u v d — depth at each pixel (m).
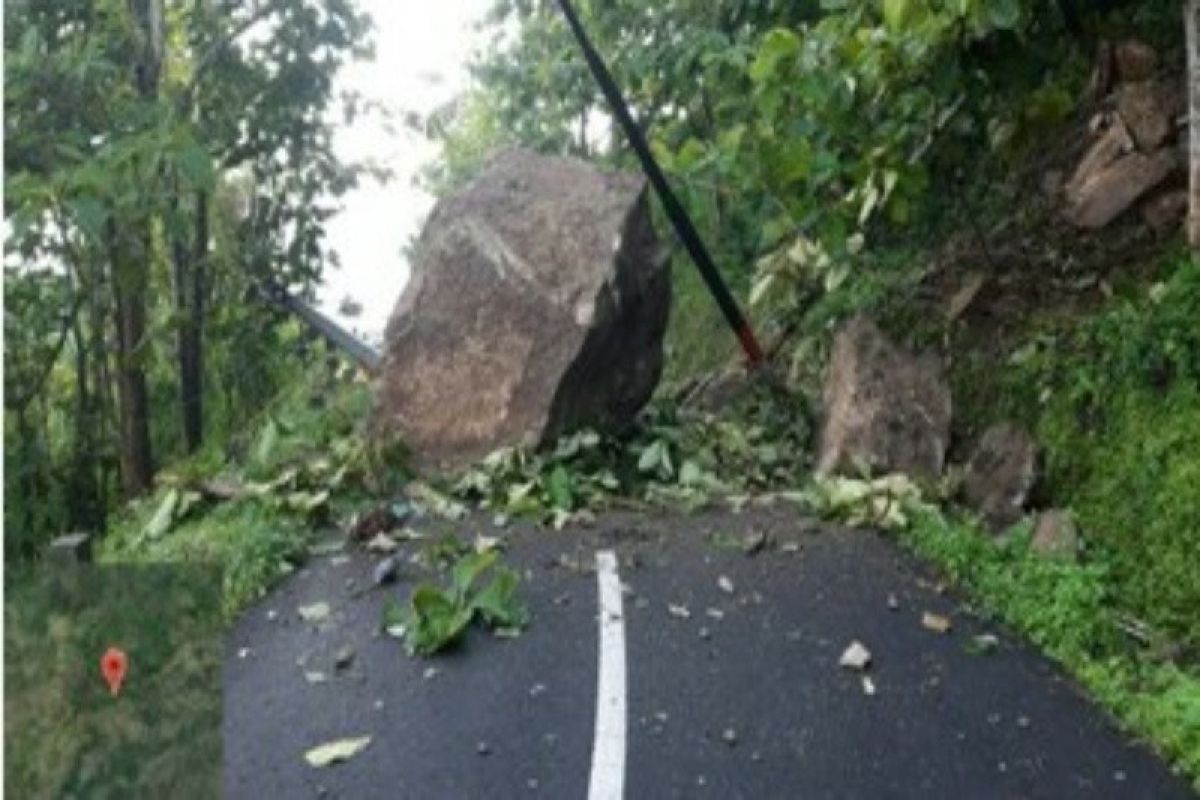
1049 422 7.62
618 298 9.02
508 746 5.05
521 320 8.95
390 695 5.48
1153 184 8.50
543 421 8.70
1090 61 9.66
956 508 7.72
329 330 12.61
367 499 8.29
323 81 12.30
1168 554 6.35
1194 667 5.77
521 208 9.41
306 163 12.73
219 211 12.76
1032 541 7.07
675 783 4.80
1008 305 8.58
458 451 8.80
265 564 6.97
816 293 10.57
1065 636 6.10
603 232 9.18
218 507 8.33
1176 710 5.23
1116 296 7.92
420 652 5.83
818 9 10.92
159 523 8.24
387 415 8.99
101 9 10.41
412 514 7.99
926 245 9.89
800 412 9.94
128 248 9.67
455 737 5.13
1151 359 7.12
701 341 13.62
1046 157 9.45
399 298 9.33
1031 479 7.48
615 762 4.92
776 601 6.46
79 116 9.05
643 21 13.45
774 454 9.34
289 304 12.91
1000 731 5.23
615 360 9.17
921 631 6.17
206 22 11.97
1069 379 7.60
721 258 14.02
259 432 10.70
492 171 9.73
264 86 12.16
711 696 5.46
